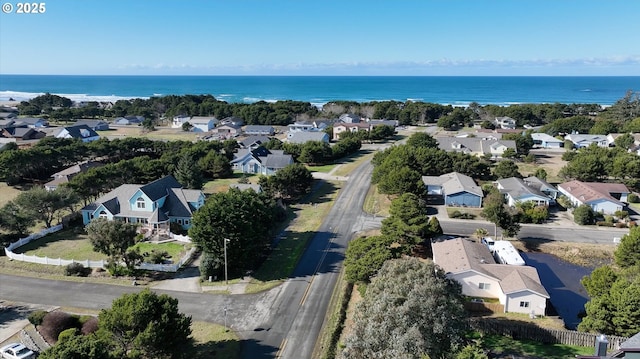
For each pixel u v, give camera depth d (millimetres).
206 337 35156
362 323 26953
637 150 102625
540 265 50938
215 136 137750
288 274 46625
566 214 66562
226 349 33531
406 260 31141
